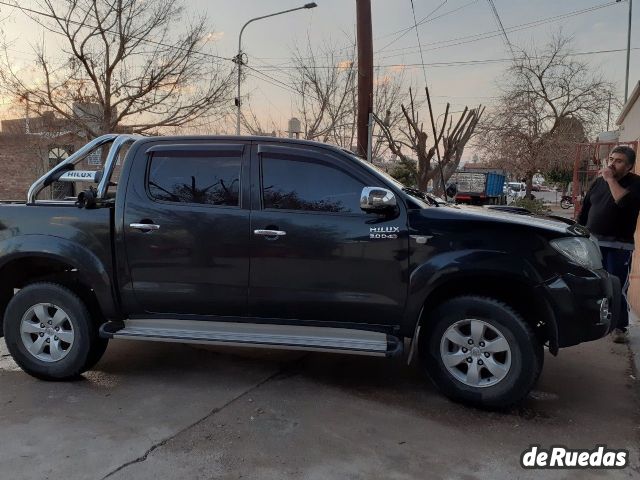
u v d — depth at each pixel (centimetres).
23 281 491
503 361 392
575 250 387
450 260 388
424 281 394
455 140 1019
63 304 443
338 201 412
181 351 530
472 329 394
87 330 445
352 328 418
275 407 403
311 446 345
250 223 416
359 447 345
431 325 404
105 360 504
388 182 408
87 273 434
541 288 380
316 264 409
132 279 435
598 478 316
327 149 420
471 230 390
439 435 363
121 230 432
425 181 1038
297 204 416
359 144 1049
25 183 2520
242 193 421
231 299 424
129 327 439
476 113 1059
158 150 436
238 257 418
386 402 415
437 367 405
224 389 437
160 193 432
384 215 403
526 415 396
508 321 382
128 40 1805
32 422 374
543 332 415
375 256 402
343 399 420
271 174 421
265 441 351
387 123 1321
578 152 1311
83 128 1855
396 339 405
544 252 381
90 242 436
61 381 452
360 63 1031
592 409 409
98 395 423
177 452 335
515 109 3594
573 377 474
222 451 337
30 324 450
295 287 414
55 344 448
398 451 341
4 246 443
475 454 339
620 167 523
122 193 434
